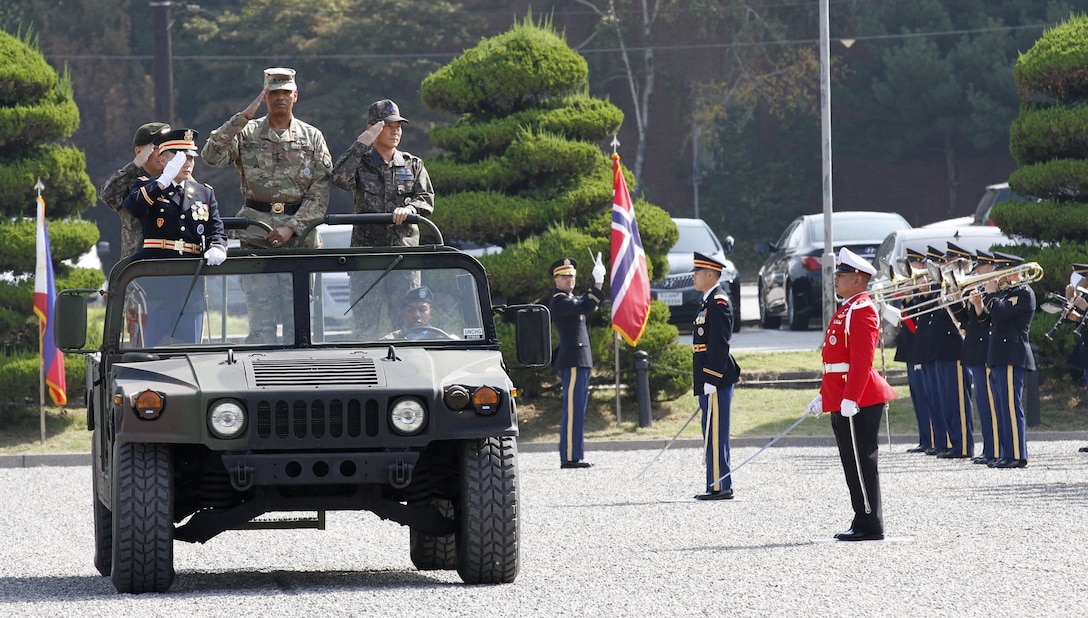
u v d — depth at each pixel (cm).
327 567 3394
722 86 18538
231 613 2588
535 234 6700
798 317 8906
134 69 17850
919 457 5531
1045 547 3322
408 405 2769
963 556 3219
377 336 3056
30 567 3391
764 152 18862
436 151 17025
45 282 5984
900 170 18325
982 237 7644
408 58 17075
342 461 2745
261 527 3042
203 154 3678
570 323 5484
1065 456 5366
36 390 6181
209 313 3025
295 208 3762
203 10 17612
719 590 2830
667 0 18562
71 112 6506
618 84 18862
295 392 2750
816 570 3067
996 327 5112
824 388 3631
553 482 4972
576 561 3269
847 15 18462
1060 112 6594
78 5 17788
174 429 2733
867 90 18062
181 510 3080
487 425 2811
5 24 17600
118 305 3011
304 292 3048
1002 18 17225
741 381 6900
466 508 2853
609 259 6544
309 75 17262
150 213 3169
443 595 2769
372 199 3856
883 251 8006
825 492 4512
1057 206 6594
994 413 5203
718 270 4425
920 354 5528
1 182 6322
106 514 3117
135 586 2798
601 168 6806
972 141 17300
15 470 5597
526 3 18512
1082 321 5484
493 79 6788
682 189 18888
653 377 6494
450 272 3091
